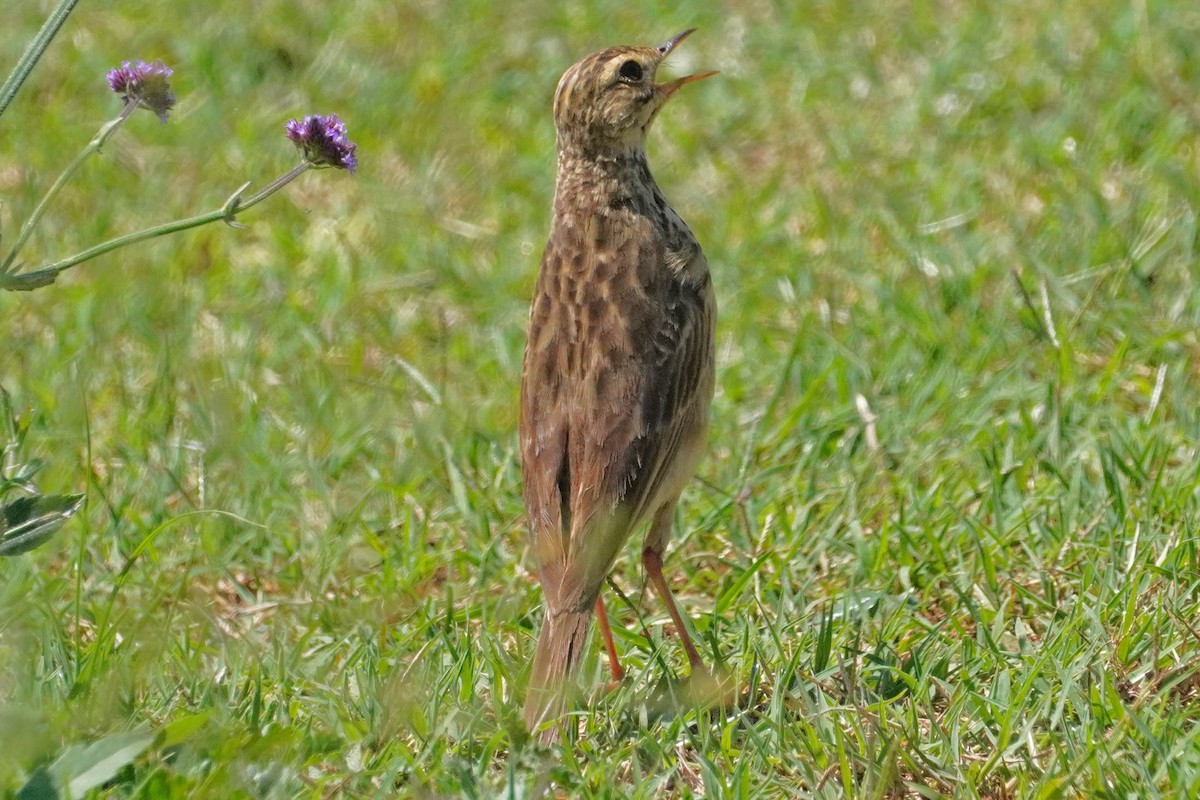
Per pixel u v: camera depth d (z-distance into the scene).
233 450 11.52
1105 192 15.02
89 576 10.57
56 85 19.39
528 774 7.86
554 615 8.47
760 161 16.88
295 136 7.99
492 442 11.95
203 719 7.42
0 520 7.68
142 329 14.10
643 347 9.28
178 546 10.91
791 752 7.97
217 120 18.16
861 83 18.03
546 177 16.75
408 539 10.73
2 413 11.80
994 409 12.24
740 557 10.54
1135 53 17.50
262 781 7.67
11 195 16.80
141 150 17.78
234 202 7.89
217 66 19.44
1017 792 7.60
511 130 17.92
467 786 7.68
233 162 17.19
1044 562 9.93
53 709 8.06
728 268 14.56
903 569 9.95
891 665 8.91
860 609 9.45
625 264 9.59
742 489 11.07
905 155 16.33
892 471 11.40
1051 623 9.02
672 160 16.89
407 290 14.80
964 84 17.48
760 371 12.99
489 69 19.28
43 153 17.69
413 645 9.49
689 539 10.66
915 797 7.77
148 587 10.09
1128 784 7.36
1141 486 10.51
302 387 12.93
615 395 9.13
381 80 19.05
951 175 15.66
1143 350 12.46
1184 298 13.02
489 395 12.94
